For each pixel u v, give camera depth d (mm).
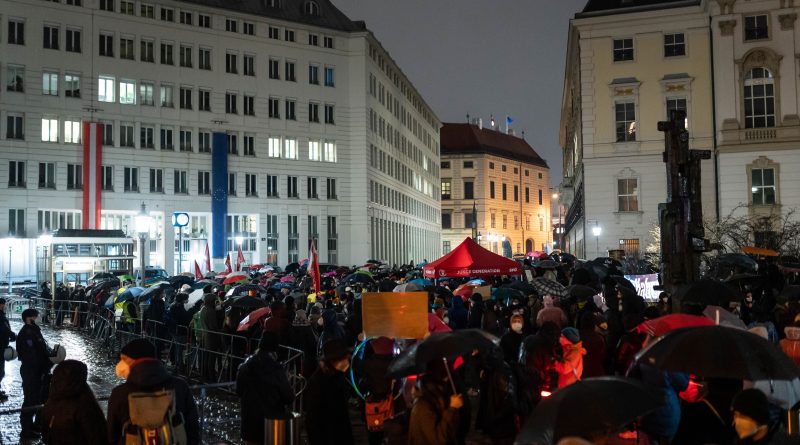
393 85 94375
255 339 17500
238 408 15883
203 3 71438
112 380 20219
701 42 49625
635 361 7305
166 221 68750
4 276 60406
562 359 10047
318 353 15609
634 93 50406
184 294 22000
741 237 38281
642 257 42906
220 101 72250
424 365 7629
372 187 82625
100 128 65625
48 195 63312
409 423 7387
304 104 76938
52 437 7785
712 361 6762
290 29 76625
